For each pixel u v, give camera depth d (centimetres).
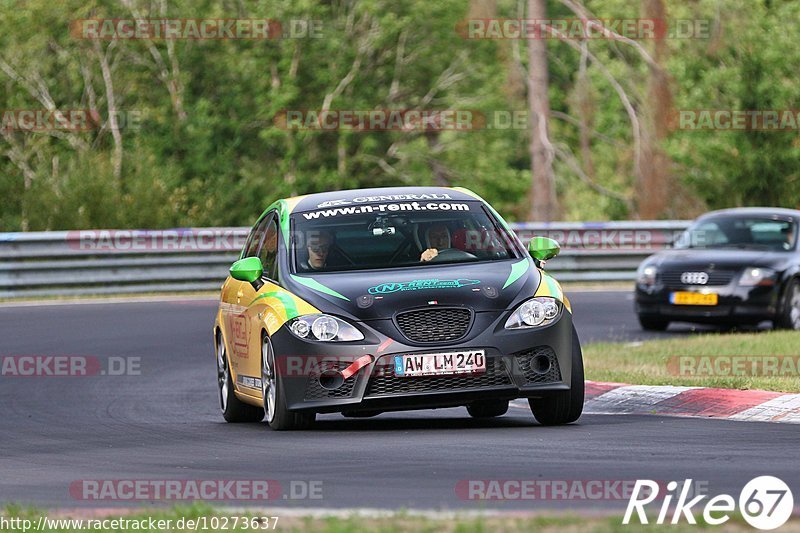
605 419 3775
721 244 6850
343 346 3453
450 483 2681
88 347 6150
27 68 15150
